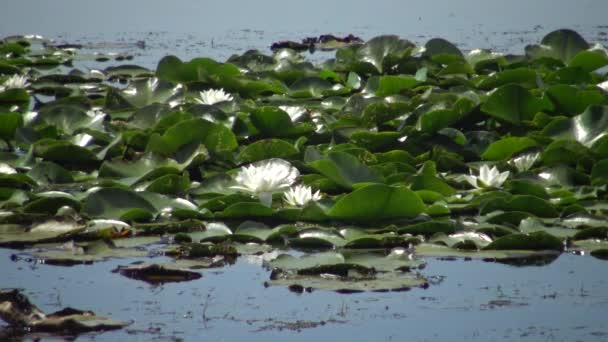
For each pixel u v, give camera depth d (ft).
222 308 42.55
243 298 43.80
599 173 59.11
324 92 86.74
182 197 57.00
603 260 48.75
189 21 155.33
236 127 69.10
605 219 52.60
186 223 52.11
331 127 71.15
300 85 88.33
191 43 128.36
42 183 59.36
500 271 47.62
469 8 164.66
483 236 50.57
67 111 72.90
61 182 59.77
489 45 119.55
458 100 68.13
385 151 66.85
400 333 39.88
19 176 58.59
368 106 71.41
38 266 47.83
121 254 48.73
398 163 61.05
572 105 71.41
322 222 53.62
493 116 70.95
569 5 163.32
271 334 39.68
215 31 142.51
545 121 69.87
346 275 45.62
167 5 175.94
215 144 64.39
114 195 54.90
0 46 118.73
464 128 72.95
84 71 106.01
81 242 50.85
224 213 53.67
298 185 58.08
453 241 49.96
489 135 68.08
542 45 98.02
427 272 47.62
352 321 41.16
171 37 135.54
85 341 38.75
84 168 64.08
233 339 39.06
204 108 69.46
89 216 53.62
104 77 99.81
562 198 55.16
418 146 66.59
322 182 58.18
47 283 45.50
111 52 119.65
